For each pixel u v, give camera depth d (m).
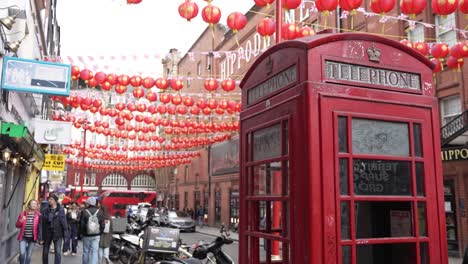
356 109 3.31
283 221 3.41
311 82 3.22
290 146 3.32
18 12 10.80
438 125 3.62
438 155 3.55
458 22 16.33
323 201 3.06
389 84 3.50
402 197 3.33
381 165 3.34
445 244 3.41
